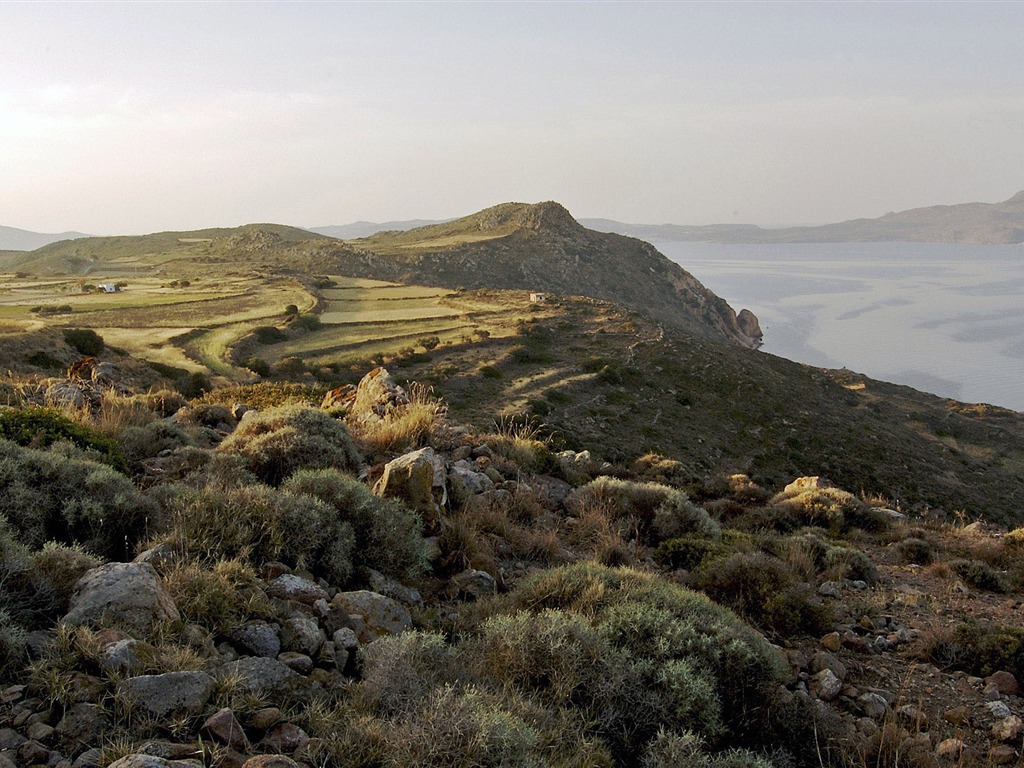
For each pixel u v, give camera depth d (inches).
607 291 7652.6
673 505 351.6
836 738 162.4
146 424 392.8
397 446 394.9
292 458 299.0
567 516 355.3
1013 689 198.7
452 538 256.8
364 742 117.1
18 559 144.7
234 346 2623.0
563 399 2145.7
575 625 170.1
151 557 169.5
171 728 109.7
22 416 297.3
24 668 118.5
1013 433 2979.8
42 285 4975.4
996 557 375.9
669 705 154.5
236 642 146.0
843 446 2176.4
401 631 175.9
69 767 98.8
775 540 357.1
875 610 265.9
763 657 182.2
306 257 7470.5
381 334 3191.4
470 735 117.1
